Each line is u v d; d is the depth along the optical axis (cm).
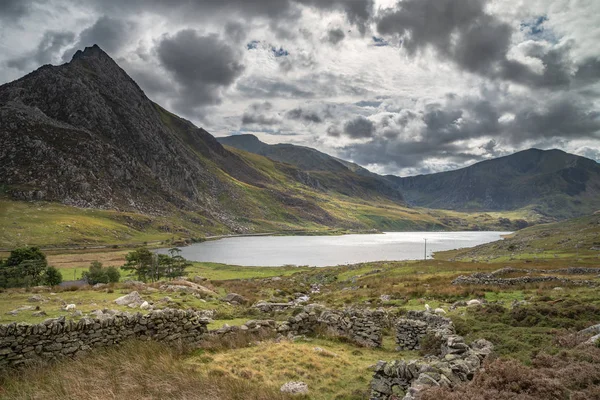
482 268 6225
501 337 1803
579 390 927
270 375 1447
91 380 1195
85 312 2183
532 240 14512
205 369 1438
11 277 7131
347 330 2216
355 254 16912
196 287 4072
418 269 6700
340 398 1273
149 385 1177
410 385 1109
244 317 2675
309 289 5900
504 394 884
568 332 1750
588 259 7331
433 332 1922
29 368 1272
